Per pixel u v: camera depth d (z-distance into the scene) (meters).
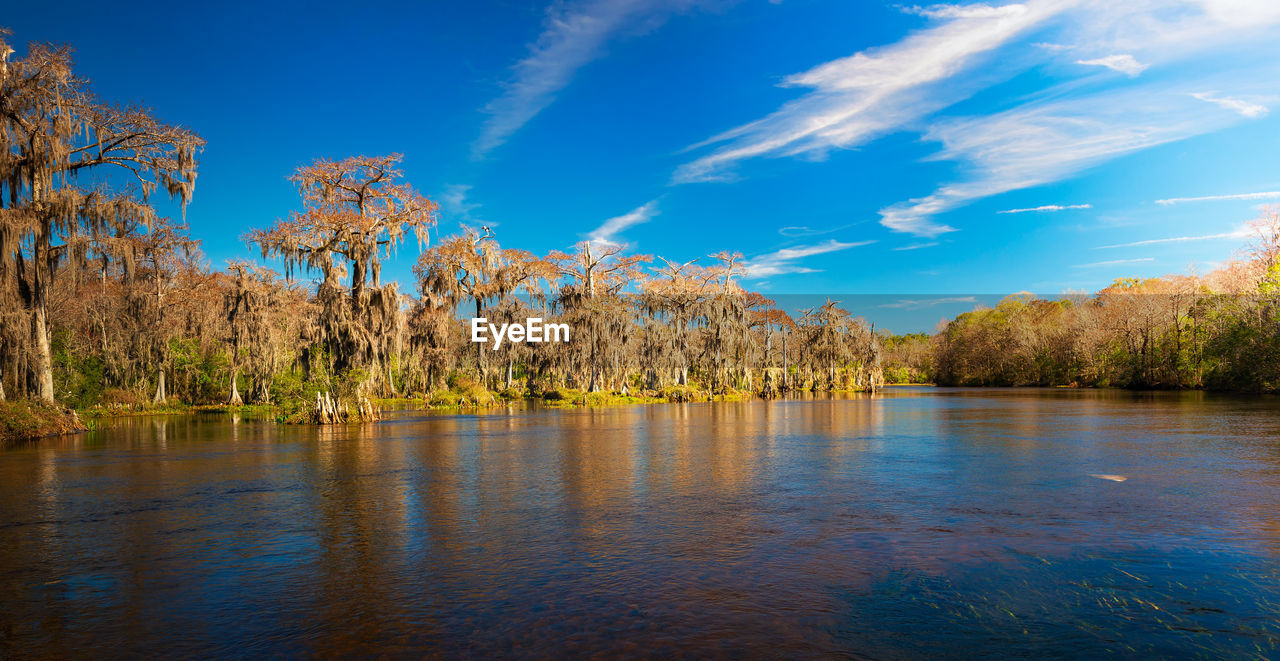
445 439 25.30
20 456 20.77
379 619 7.37
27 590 8.39
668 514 12.23
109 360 41.12
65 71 27.45
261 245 37.00
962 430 28.05
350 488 14.96
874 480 15.77
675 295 61.81
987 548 9.95
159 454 21.08
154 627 7.20
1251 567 9.03
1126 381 72.69
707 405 49.91
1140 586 8.33
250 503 13.38
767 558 9.50
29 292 27.94
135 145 31.50
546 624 7.20
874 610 7.57
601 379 55.81
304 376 36.94
